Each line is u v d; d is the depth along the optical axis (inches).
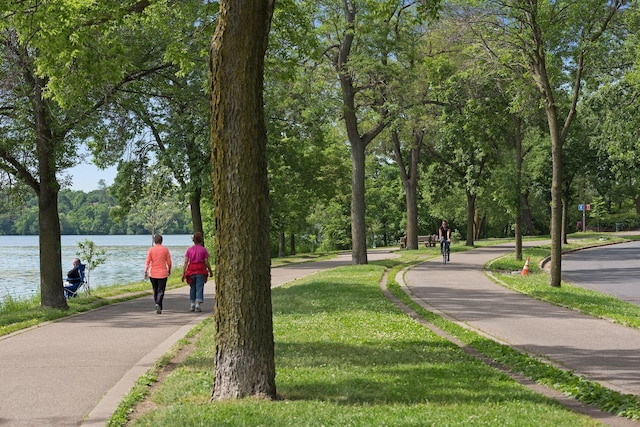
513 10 859.4
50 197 769.6
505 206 1406.3
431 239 2273.6
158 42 818.2
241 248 309.6
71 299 862.5
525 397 311.3
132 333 545.0
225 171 311.6
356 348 444.8
